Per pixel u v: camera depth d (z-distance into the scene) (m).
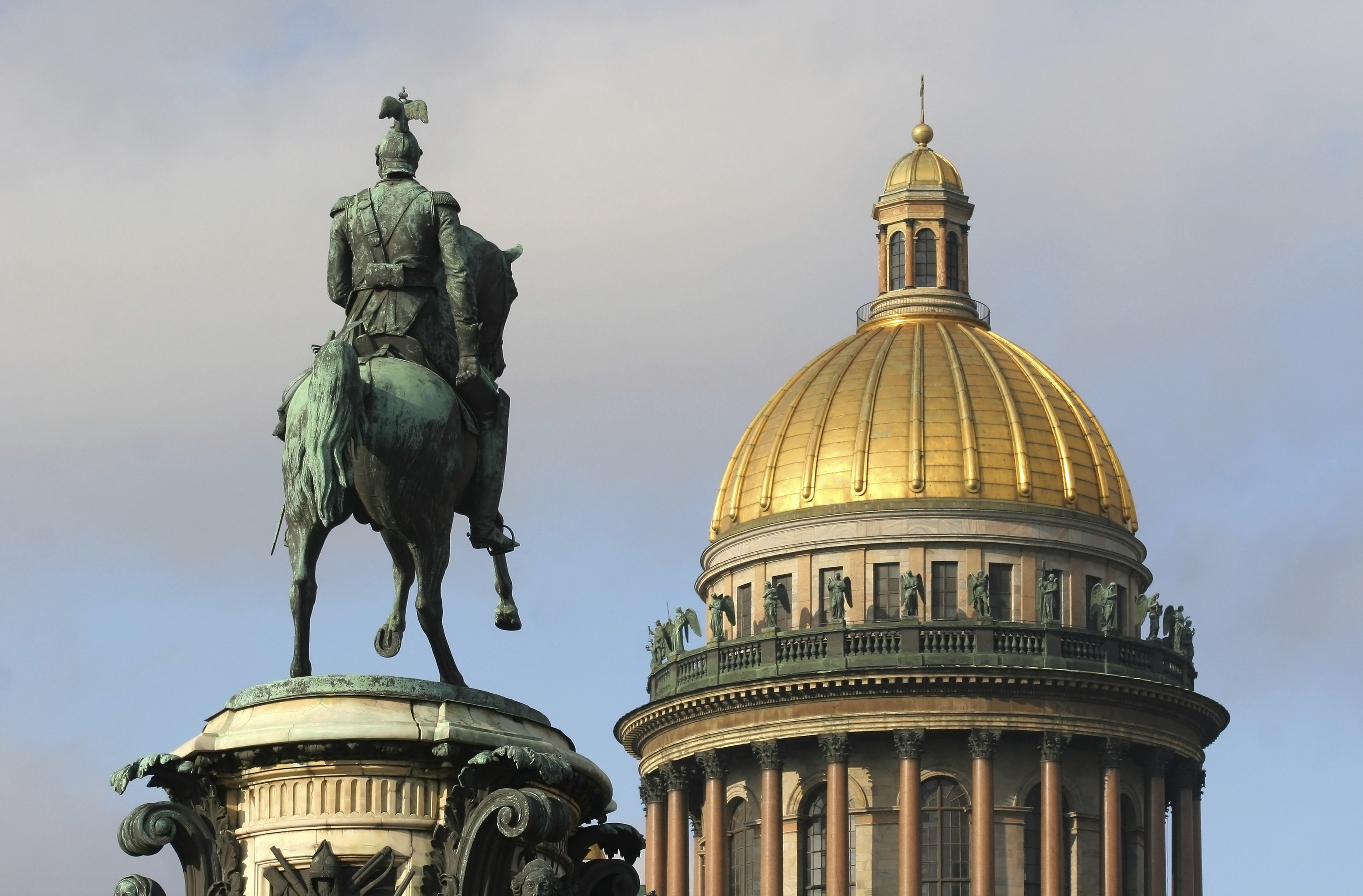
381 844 43.44
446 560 46.75
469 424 47.31
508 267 48.91
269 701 44.44
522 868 43.12
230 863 43.66
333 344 45.66
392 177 48.38
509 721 45.00
